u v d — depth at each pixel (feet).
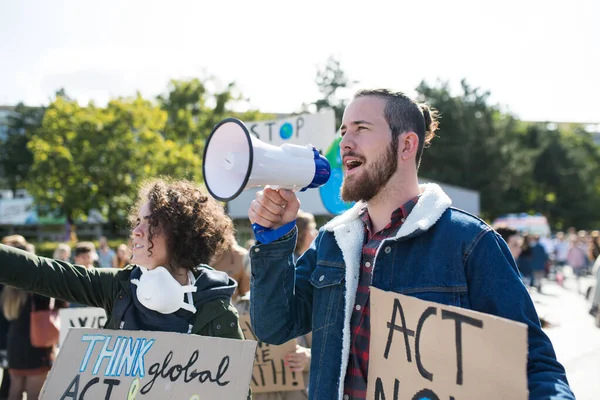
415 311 5.04
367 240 6.15
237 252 12.88
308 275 6.69
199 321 6.88
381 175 5.72
